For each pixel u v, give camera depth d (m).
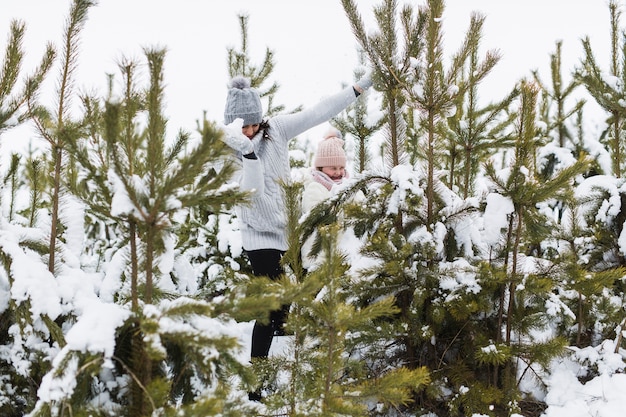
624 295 3.60
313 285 2.18
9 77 2.69
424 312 3.11
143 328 1.92
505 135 4.25
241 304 2.10
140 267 2.25
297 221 2.82
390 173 3.23
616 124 4.28
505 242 3.12
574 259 3.31
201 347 1.96
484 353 2.82
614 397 2.89
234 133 2.78
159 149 2.03
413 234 3.13
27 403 2.56
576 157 5.06
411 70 3.12
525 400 3.08
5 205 3.71
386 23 3.21
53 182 2.72
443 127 4.17
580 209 3.95
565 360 3.28
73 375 1.89
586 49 4.41
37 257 2.78
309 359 2.60
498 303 3.13
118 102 1.92
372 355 3.11
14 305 2.46
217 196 2.17
